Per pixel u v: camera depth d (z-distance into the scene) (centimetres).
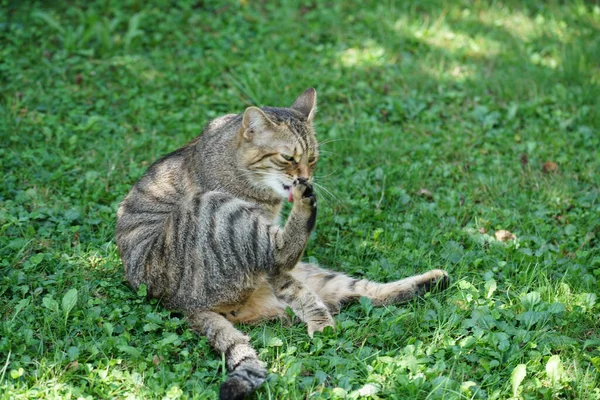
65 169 835
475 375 565
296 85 1023
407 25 1197
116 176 830
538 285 673
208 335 581
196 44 1117
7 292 645
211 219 602
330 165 877
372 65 1096
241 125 645
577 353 583
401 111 980
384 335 599
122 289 655
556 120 976
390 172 855
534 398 537
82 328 598
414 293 653
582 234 761
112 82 1020
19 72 1002
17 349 569
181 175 673
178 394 520
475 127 958
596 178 855
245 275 602
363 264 721
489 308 631
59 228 731
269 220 675
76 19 1145
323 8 1230
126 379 544
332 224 777
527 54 1145
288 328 616
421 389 538
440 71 1069
